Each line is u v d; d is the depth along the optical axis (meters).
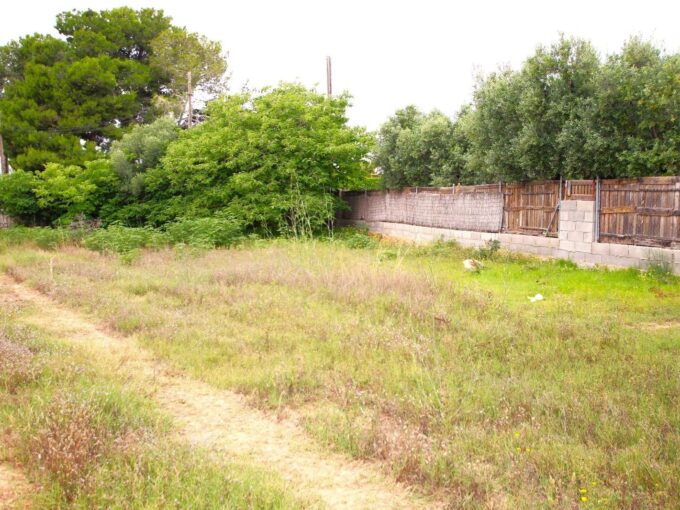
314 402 5.45
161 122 24.31
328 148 19.86
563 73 14.27
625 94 12.80
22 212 23.22
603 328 7.54
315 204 19.92
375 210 23.36
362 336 7.13
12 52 35.75
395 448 4.32
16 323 7.82
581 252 13.32
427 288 9.65
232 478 3.78
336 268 11.27
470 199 17.58
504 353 6.76
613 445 4.39
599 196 12.91
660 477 3.78
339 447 4.50
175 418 5.07
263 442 4.66
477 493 3.79
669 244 11.41
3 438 4.15
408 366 6.22
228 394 5.66
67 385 5.27
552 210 14.48
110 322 8.22
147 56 38.44
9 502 3.38
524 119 15.06
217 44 37.91
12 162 31.89
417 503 3.78
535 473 4.00
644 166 13.08
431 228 19.28
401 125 26.34
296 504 3.57
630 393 5.31
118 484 3.57
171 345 7.06
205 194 21.09
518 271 13.07
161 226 20.98
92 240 17.14
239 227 18.38
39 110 31.83
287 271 11.22
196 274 11.59
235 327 7.82
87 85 32.00
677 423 4.61
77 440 3.93
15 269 13.07
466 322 7.89
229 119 21.08
